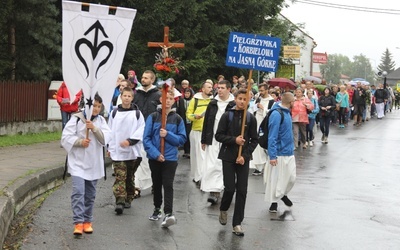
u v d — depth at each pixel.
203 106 12.23
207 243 7.84
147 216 9.23
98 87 7.90
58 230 8.15
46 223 8.50
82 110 7.98
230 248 7.64
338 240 8.20
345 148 20.23
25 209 9.40
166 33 8.88
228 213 9.64
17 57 22.30
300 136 20.34
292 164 9.90
